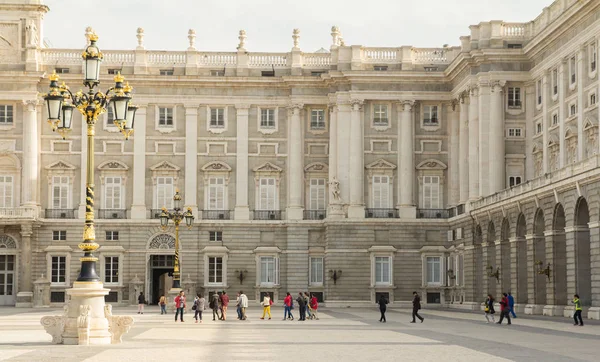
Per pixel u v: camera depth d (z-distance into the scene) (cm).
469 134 8569
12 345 3659
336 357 3180
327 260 9100
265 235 9350
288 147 9394
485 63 8375
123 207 9281
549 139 7825
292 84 9331
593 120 6844
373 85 9206
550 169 7825
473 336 4344
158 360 3041
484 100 8369
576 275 6094
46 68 9281
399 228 9150
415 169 9256
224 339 4141
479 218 8144
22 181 9106
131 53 9369
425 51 9338
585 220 6103
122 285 9212
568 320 5800
